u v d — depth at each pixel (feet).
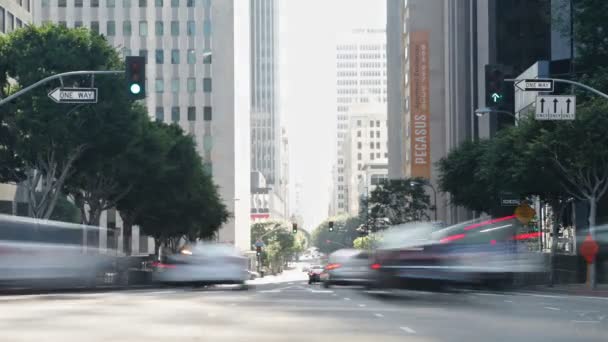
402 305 82.79
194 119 480.23
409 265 94.38
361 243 522.06
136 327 56.08
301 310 74.69
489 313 71.61
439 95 423.23
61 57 159.02
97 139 164.86
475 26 327.26
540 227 220.02
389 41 580.30
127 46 477.77
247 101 582.76
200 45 481.46
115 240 164.66
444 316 67.92
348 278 142.41
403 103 502.79
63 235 129.08
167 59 480.64
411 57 418.10
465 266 93.20
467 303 86.12
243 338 49.39
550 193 163.43
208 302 86.22
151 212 247.09
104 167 187.01
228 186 479.00
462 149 217.77
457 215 357.61
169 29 480.64
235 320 62.85
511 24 292.81
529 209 163.02
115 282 160.15
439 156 418.72
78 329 54.13
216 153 479.41
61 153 164.96
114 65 164.45
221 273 128.06
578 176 148.97
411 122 416.46
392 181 334.03
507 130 166.40
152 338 48.96
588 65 180.86
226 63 481.87
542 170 149.69
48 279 122.62
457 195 218.79
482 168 171.01
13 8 249.96
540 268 169.78
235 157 485.15
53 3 474.49
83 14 475.72
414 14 435.94
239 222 511.81
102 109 162.71
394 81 574.56
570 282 171.83
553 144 144.56
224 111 481.05
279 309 75.82
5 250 110.42
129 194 217.97
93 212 201.26
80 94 106.63
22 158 168.35
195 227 282.36
